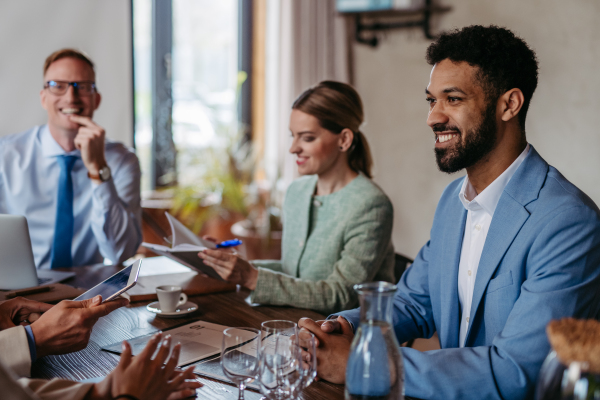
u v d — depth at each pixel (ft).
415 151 12.71
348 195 5.97
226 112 14.40
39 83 10.16
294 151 6.09
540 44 10.87
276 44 13.70
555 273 3.48
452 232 4.48
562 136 10.80
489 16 11.39
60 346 3.66
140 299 5.29
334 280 5.53
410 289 4.87
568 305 3.36
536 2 10.81
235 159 12.80
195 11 13.78
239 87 14.10
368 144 6.45
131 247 7.37
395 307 4.71
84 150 6.88
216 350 3.91
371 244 5.74
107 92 10.82
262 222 12.46
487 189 4.09
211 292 5.65
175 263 6.98
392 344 2.69
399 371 2.68
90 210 7.49
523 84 3.88
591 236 3.52
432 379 3.33
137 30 12.93
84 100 7.27
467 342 4.07
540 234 3.64
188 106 13.92
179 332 4.33
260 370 2.93
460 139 3.96
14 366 3.43
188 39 13.79
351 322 4.09
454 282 4.36
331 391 3.40
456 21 11.85
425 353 3.50
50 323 3.63
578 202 3.64
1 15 9.72
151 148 13.48
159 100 13.43
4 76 9.86
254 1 14.43
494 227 3.92
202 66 14.07
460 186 4.66
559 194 3.74
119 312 4.90
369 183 6.03
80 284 5.71
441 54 4.02
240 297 5.51
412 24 12.34
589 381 1.92
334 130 5.97
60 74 7.11
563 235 3.55
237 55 14.48
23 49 9.96
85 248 7.55
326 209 6.10
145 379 2.84
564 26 10.57
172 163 13.69
